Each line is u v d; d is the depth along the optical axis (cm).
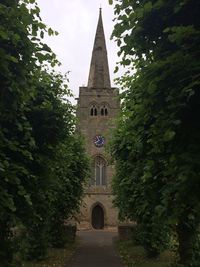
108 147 2347
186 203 715
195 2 740
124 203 2267
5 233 1151
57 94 1546
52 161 1352
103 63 7644
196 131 729
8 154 1066
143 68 835
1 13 784
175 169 730
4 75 780
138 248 3067
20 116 963
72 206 3033
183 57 705
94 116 6731
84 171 3147
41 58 896
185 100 712
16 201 1099
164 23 801
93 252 3073
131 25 819
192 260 1366
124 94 1148
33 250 2202
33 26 865
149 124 888
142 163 1184
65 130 1457
